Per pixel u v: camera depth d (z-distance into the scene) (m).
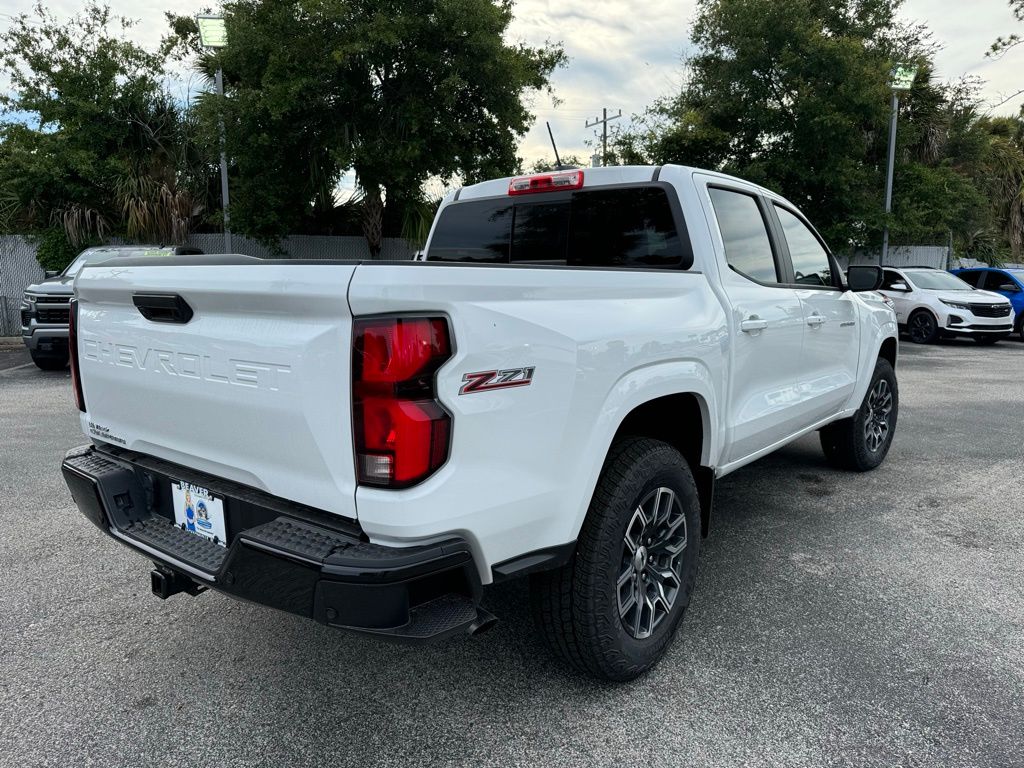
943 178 19.19
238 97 12.98
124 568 3.61
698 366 2.82
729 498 4.73
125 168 14.84
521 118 14.48
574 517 2.25
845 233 16.95
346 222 16.61
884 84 16.64
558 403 2.14
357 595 1.80
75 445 6.01
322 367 1.87
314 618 1.87
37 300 9.69
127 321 2.48
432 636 1.85
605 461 2.49
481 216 4.01
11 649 2.85
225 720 2.41
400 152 13.02
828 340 4.23
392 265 1.78
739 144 17.84
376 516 1.84
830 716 2.41
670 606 2.71
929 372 10.75
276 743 2.29
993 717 2.41
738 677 2.65
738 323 3.14
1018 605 3.22
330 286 1.81
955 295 14.52
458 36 12.96
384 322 1.78
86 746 2.28
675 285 2.87
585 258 3.59
